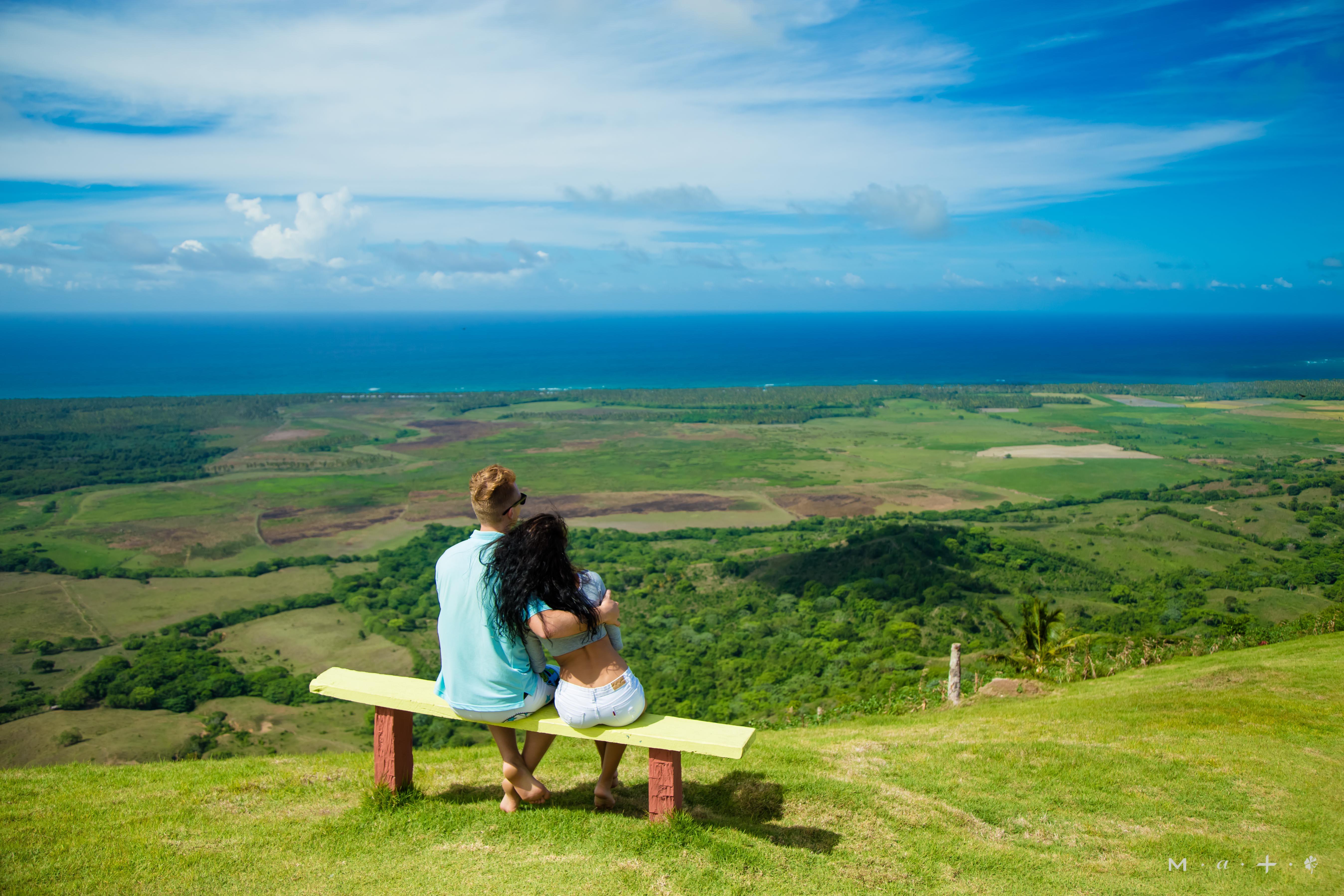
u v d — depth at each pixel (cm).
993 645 6575
